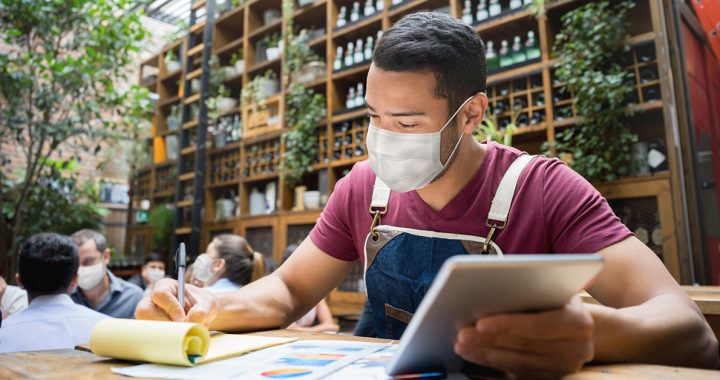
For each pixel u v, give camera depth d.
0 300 2.18
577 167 2.65
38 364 0.63
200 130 4.70
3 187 4.05
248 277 2.50
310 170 3.95
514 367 0.47
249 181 4.45
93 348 0.65
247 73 4.62
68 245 1.79
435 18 0.90
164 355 0.59
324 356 0.66
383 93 0.86
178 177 4.90
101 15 4.01
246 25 4.65
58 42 3.93
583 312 0.48
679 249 2.38
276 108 4.32
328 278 1.13
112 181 5.68
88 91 4.26
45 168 4.63
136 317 0.80
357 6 3.97
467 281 0.41
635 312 0.62
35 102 3.77
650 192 2.50
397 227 0.99
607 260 0.78
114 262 4.93
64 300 1.77
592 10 2.68
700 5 2.66
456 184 0.95
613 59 2.78
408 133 0.89
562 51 2.89
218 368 0.59
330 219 1.13
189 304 0.84
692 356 0.62
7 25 3.75
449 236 0.93
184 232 4.77
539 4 2.92
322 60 4.32
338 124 3.98
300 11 4.27
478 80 0.91
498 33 3.32
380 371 0.56
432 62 0.84
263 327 0.95
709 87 3.04
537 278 0.42
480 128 2.87
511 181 0.93
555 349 0.47
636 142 2.66
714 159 2.91
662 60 2.53
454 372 0.54
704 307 1.26
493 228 0.91
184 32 5.57
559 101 2.86
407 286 0.94
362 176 1.10
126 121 4.52
